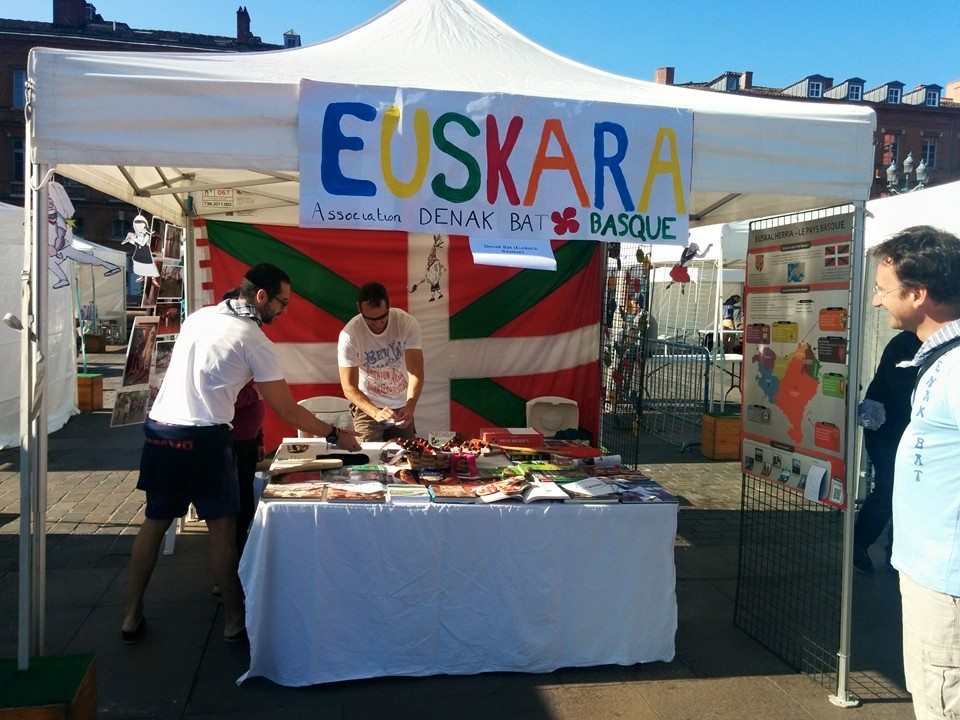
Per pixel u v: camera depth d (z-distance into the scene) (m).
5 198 34.44
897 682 3.34
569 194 2.95
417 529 3.10
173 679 3.17
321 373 5.83
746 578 4.58
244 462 3.90
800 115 3.10
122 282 21.97
